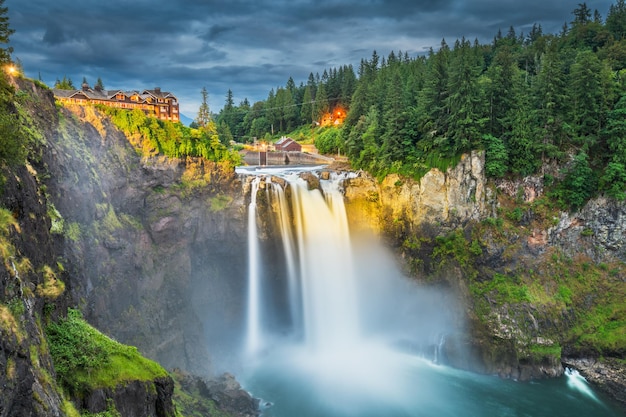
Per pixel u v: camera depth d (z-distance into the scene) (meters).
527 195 66.81
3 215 22.58
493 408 51.56
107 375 25.70
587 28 101.06
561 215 65.94
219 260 63.78
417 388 55.78
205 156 61.00
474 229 65.75
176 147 57.50
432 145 67.88
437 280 67.25
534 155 66.75
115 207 50.88
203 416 42.44
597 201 65.25
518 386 56.62
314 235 67.50
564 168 66.56
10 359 16.48
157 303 53.84
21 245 23.78
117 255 48.38
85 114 48.78
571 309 62.09
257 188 64.62
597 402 52.88
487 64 116.31
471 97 64.19
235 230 63.59
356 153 78.12
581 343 60.28
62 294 28.69
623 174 62.84
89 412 23.48
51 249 29.59
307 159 98.00
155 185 55.62
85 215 44.03
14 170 25.34
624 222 64.19
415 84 83.56
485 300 63.38
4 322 16.98
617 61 81.00
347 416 49.03
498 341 60.62
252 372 58.34
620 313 61.53
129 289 49.91
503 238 65.31
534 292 62.88
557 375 58.16
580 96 66.50
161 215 55.53
